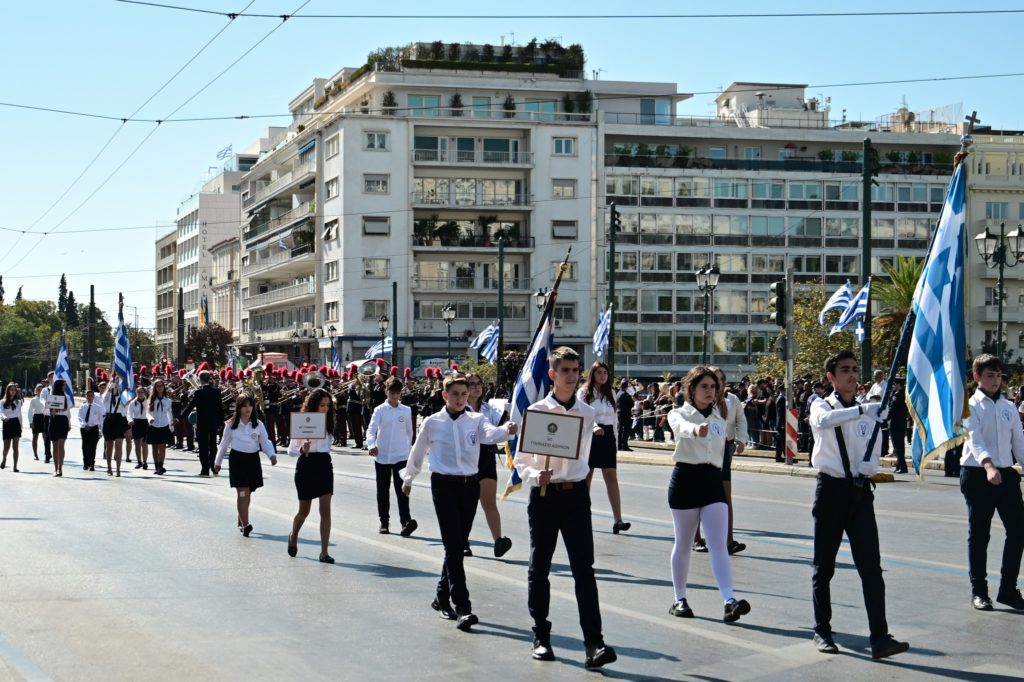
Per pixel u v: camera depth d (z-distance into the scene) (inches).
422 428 366.0
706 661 293.0
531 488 298.4
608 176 2908.5
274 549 494.0
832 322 1850.4
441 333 2869.1
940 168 3011.8
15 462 952.3
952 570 429.1
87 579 416.2
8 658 295.9
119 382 939.3
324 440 466.9
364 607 366.9
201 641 317.4
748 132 2987.2
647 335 2923.2
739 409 473.4
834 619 345.7
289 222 3201.3
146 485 810.2
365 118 2822.3
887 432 945.5
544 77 2955.2
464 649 308.0
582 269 2893.7
